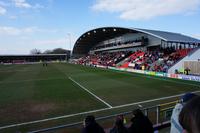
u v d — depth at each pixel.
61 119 11.93
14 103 16.23
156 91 20.22
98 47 93.12
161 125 9.46
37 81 29.36
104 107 14.40
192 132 1.05
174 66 33.75
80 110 13.73
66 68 56.03
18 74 40.75
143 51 54.84
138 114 5.28
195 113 1.05
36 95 19.25
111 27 62.09
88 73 40.22
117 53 68.81
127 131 5.55
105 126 10.37
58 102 16.20
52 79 31.39
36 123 11.34
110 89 21.77
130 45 62.38
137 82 26.77
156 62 40.62
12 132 10.10
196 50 32.78
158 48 52.25
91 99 17.05
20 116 12.73
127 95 18.44
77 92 20.38
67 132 9.80
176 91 20.11
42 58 125.38
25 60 121.19
